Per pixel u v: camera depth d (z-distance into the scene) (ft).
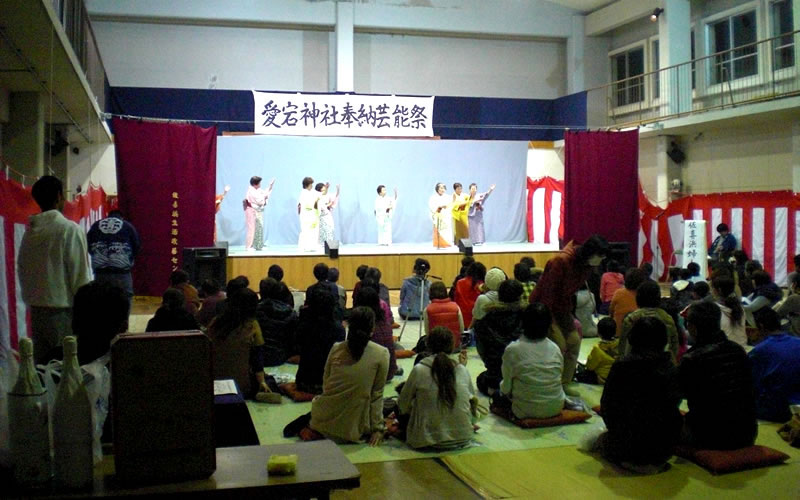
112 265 20.56
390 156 50.85
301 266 39.91
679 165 50.16
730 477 12.92
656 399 13.07
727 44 47.29
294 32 53.52
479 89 57.16
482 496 12.08
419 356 16.10
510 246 47.50
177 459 5.93
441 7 54.80
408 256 41.63
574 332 18.72
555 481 12.78
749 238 42.06
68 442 5.75
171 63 51.72
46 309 12.84
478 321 19.15
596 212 41.60
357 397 14.80
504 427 16.14
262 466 6.37
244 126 51.06
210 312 21.04
